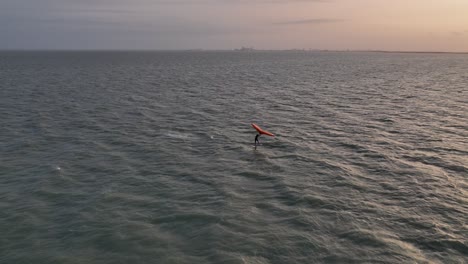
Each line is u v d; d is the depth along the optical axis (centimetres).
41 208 1991
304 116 4550
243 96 6350
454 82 8912
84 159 2822
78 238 1695
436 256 1558
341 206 2034
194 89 7331
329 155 2955
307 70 13912
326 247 1630
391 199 2122
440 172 2536
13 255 1560
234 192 2238
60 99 5650
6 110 4628
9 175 2461
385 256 1559
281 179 2447
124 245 1642
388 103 5516
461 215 1919
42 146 3145
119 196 2158
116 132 3669
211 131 3769
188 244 1655
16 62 18012
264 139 3466
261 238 1703
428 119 4291
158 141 3362
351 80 9456
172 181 2411
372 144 3250
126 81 8812
